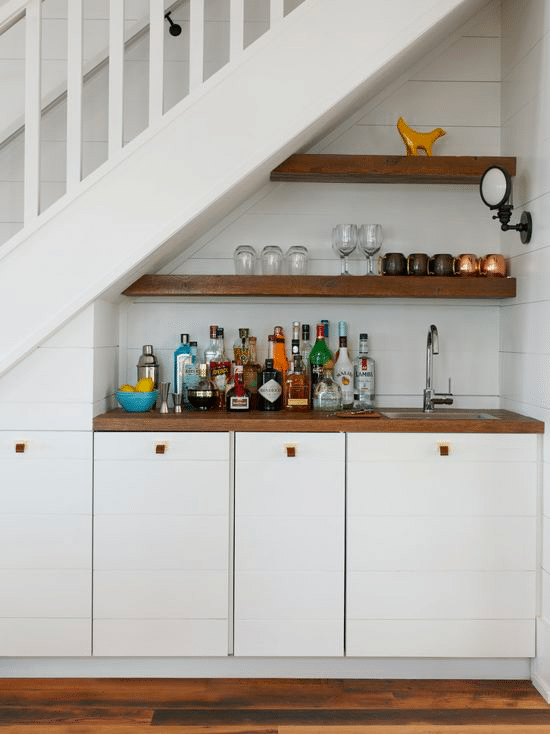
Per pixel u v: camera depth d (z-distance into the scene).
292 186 2.99
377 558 2.50
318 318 3.00
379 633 2.50
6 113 3.01
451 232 3.01
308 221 3.00
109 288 2.50
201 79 2.45
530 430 2.49
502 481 2.50
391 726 2.21
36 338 2.44
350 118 3.00
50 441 2.48
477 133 3.01
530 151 2.64
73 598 2.49
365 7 2.41
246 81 2.42
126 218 2.44
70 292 2.45
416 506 2.50
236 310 3.00
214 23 3.01
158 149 2.44
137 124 3.02
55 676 2.54
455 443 2.49
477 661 2.54
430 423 2.48
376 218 3.01
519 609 2.51
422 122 3.01
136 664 2.54
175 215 2.44
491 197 2.61
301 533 2.49
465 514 2.50
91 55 3.02
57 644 2.49
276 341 2.92
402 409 2.94
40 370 2.48
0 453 2.48
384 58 2.40
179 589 2.49
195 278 2.71
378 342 3.01
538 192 2.55
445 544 2.50
